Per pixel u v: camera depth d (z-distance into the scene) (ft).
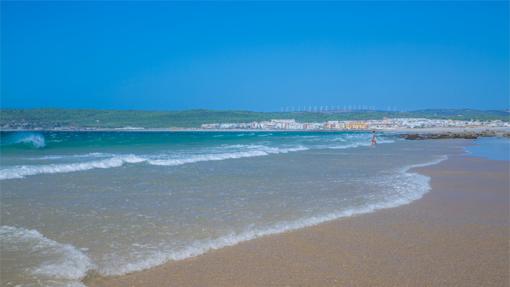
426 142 203.51
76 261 23.67
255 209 37.93
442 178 60.08
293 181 55.62
